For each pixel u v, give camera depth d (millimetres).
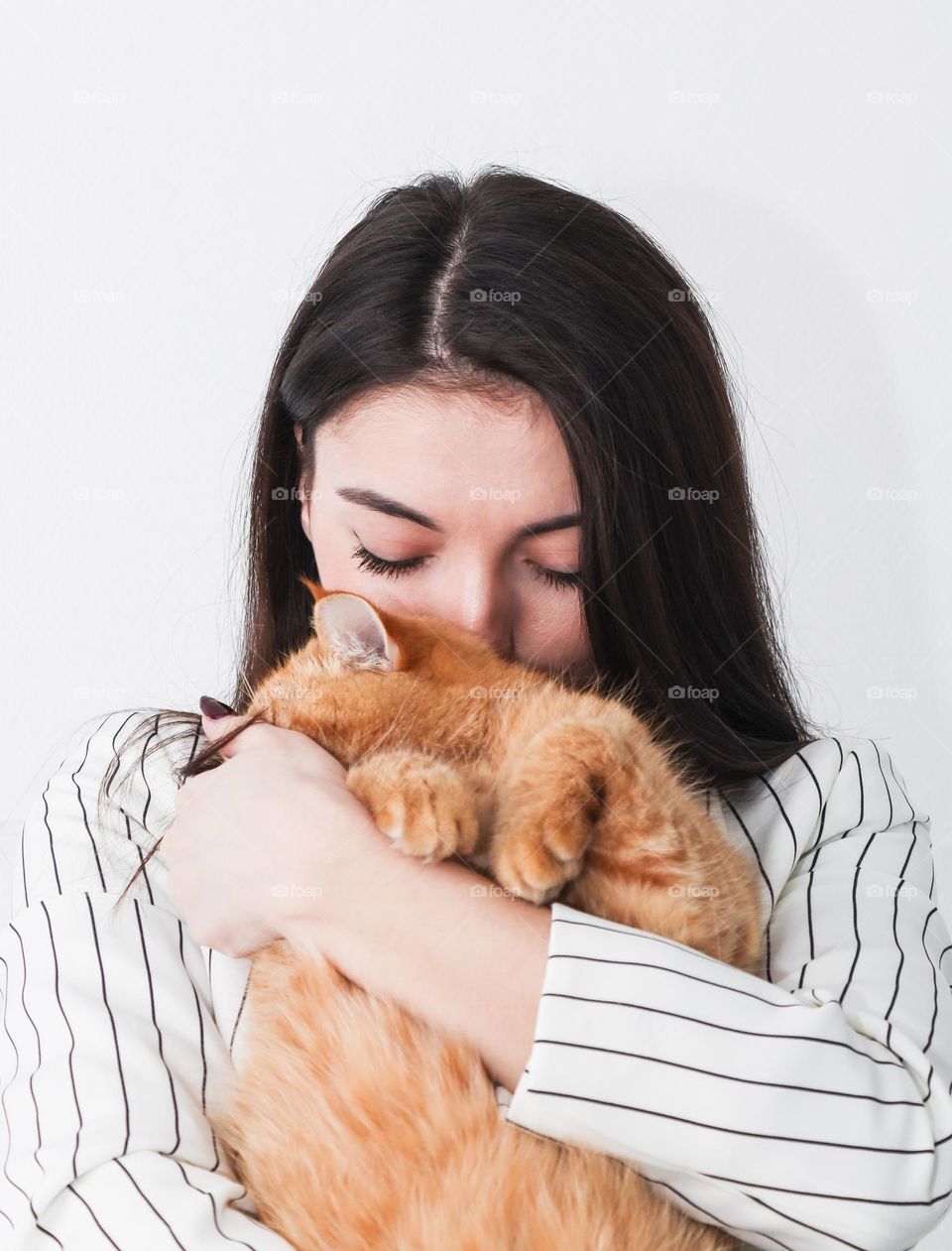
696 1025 1120
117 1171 1190
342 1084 1268
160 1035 1343
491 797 1464
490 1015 1165
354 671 1619
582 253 1597
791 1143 1086
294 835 1284
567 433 1516
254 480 1931
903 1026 1263
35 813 1650
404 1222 1201
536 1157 1197
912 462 2562
